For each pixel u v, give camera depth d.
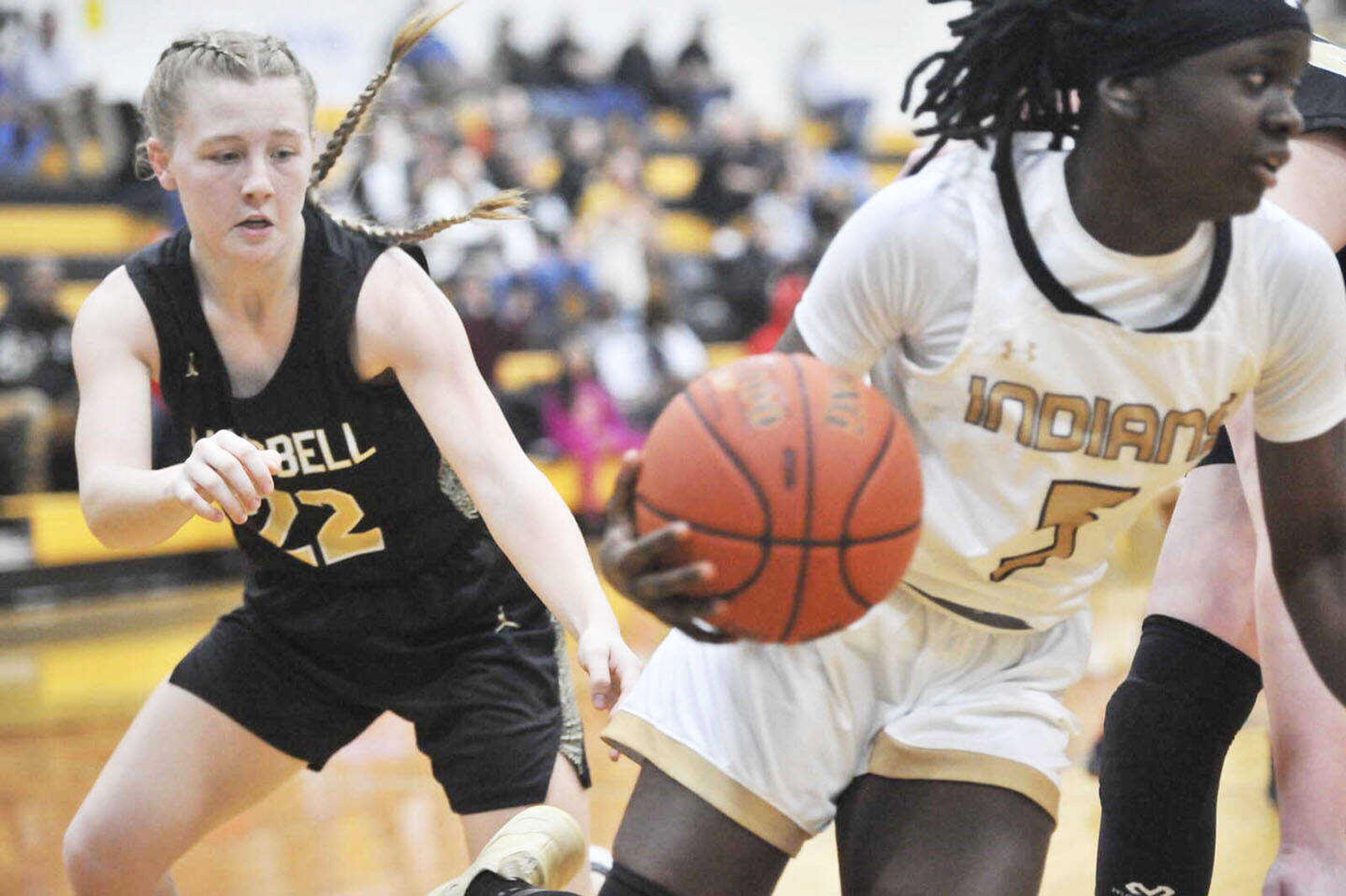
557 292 15.47
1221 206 2.57
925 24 21.83
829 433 2.56
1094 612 10.98
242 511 3.11
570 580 3.41
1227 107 2.48
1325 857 3.52
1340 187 3.63
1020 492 2.83
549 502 3.48
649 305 15.73
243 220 3.31
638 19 20.05
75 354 3.59
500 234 15.29
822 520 2.54
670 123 19.27
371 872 5.91
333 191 13.89
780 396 2.59
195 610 11.93
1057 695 3.17
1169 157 2.54
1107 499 2.85
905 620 3.04
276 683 3.85
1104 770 3.82
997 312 2.69
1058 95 2.81
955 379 2.76
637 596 2.55
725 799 2.95
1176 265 2.67
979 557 2.90
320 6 16.73
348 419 3.60
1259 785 6.70
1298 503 3.01
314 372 3.55
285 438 3.62
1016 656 3.11
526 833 3.48
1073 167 2.70
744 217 18.16
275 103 3.29
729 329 16.89
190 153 3.29
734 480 2.53
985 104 2.77
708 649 3.08
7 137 15.07
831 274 2.81
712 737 2.99
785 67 21.02
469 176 15.51
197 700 3.82
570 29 18.48
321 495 3.69
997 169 2.73
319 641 3.83
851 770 3.05
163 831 3.77
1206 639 3.74
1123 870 3.73
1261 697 8.42
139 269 3.58
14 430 12.73
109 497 3.35
